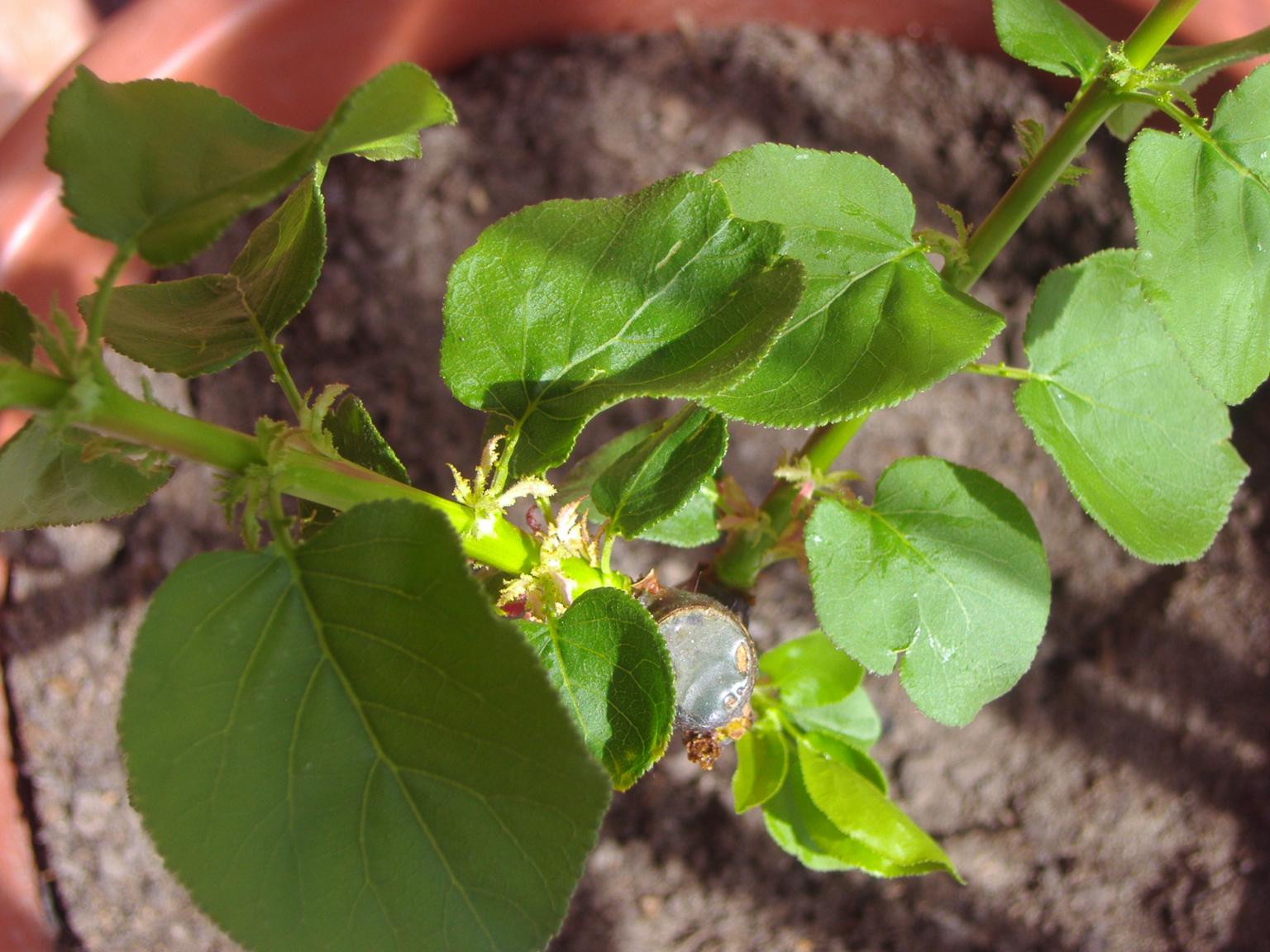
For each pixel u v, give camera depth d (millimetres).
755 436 451
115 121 167
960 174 464
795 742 270
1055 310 239
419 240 456
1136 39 208
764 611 445
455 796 157
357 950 156
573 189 457
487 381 204
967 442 454
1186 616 440
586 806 154
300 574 164
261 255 218
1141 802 429
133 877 408
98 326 159
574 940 417
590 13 456
